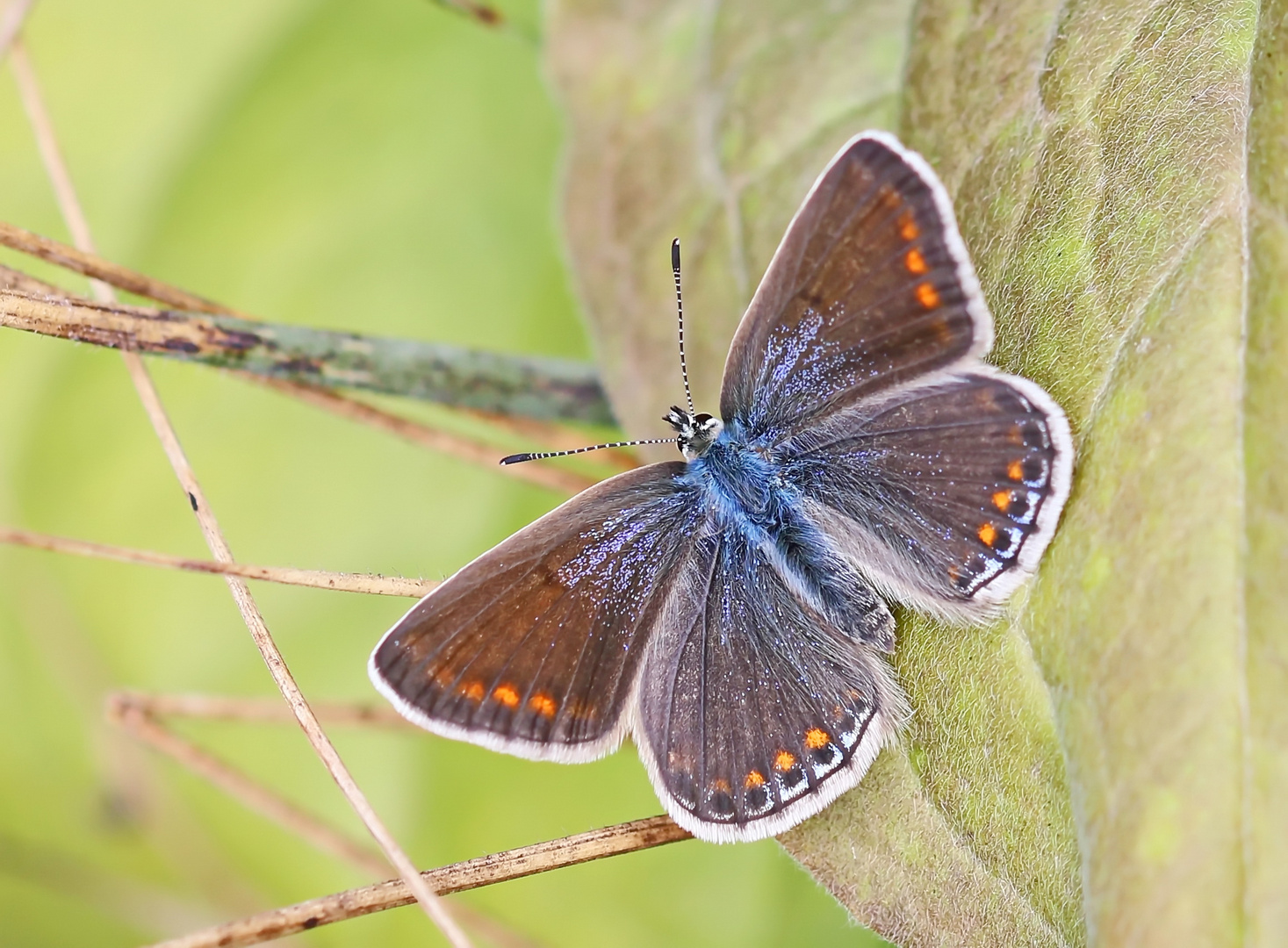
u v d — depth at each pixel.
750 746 0.20
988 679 0.20
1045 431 0.20
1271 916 0.18
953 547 0.20
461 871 0.20
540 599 0.20
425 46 0.24
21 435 0.24
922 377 0.20
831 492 0.20
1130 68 0.20
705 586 0.20
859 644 0.20
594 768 0.22
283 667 0.20
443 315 0.23
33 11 0.24
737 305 0.21
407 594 0.20
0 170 0.24
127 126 0.24
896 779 0.20
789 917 0.22
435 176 0.23
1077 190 0.20
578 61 0.22
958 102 0.20
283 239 0.23
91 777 0.23
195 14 0.24
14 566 0.23
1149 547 0.19
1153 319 0.19
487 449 0.21
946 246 0.20
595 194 0.22
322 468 0.23
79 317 0.20
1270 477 0.19
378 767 0.23
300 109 0.24
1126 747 0.19
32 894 0.23
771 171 0.21
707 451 0.21
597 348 0.21
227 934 0.20
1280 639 0.19
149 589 0.23
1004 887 0.19
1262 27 0.19
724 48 0.21
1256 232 0.19
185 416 0.23
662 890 0.22
